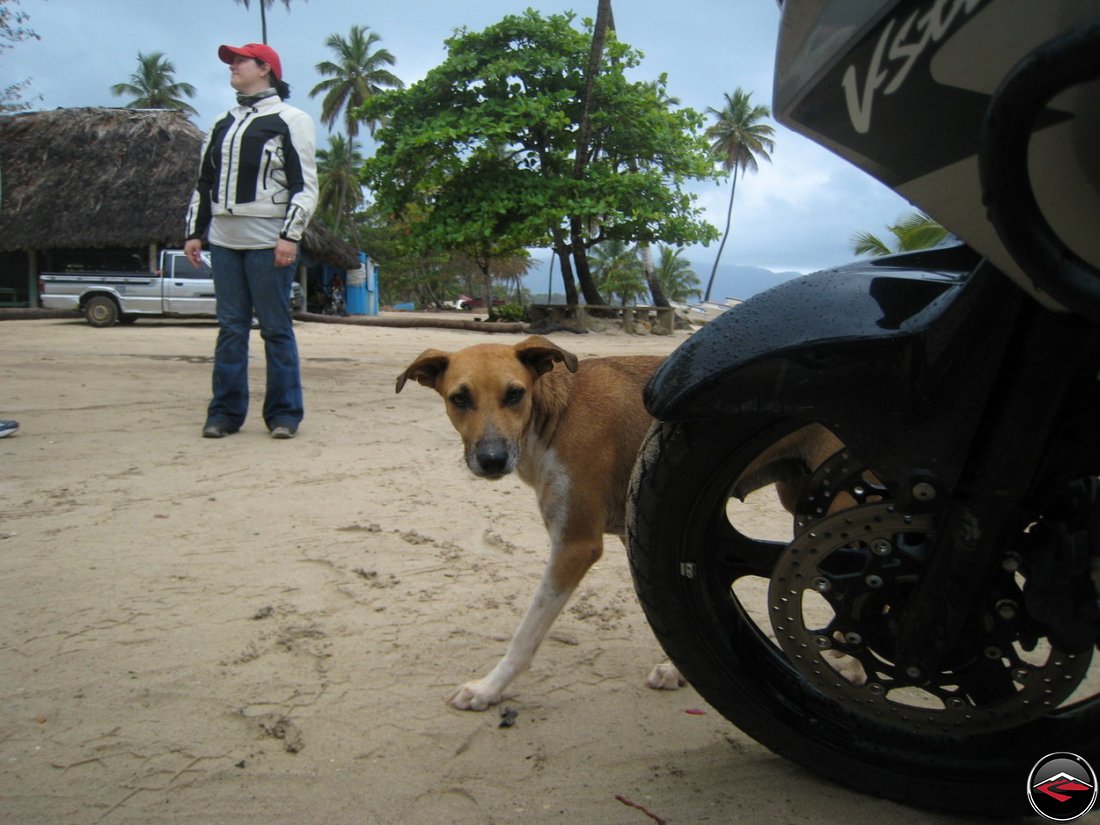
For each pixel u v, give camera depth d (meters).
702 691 2.17
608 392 3.04
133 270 23.92
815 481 2.16
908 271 1.96
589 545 2.85
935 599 1.85
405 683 2.76
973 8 1.16
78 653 2.88
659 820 2.05
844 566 2.03
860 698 2.02
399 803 2.12
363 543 4.03
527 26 24.38
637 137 25.45
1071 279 1.25
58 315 21.69
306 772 2.25
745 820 2.05
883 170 1.51
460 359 3.22
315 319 24.75
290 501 4.65
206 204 6.19
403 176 25.45
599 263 71.25
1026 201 1.22
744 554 2.21
